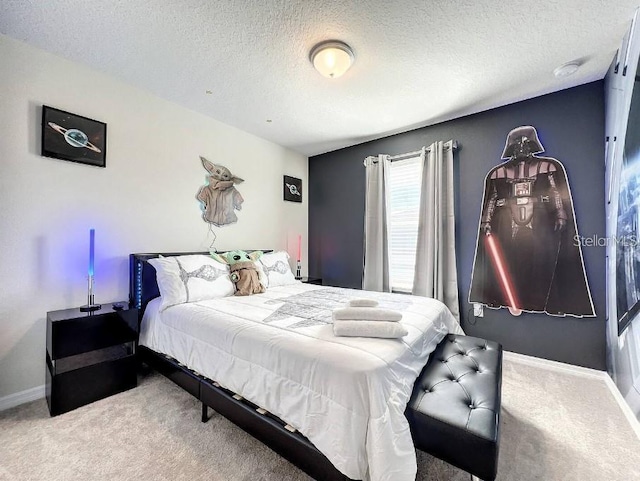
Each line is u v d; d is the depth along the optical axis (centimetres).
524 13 157
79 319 180
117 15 162
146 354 218
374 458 96
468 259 283
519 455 138
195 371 171
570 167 232
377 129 325
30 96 188
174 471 127
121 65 212
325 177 413
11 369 181
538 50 188
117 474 126
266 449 142
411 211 328
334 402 108
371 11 157
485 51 190
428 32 172
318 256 421
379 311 153
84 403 179
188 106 276
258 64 207
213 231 304
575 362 228
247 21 166
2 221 179
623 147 178
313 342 130
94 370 185
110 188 227
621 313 181
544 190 242
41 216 193
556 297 234
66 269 204
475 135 280
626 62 172
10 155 181
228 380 149
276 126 321
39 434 152
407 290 329
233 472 127
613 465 131
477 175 278
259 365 137
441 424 105
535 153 247
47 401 181
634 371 162
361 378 105
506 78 220
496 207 265
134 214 242
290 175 401
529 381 213
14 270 183
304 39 180
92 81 216
